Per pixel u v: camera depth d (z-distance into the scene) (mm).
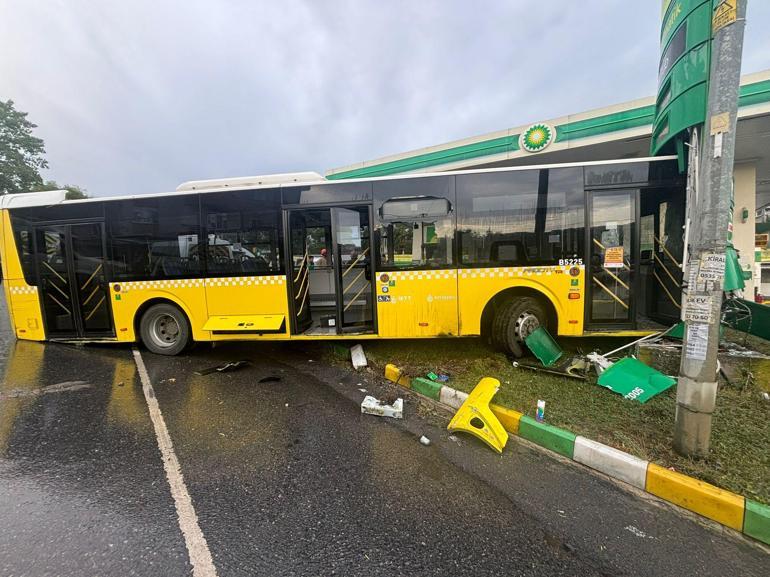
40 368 5617
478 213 5270
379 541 2203
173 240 5910
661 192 5438
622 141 9789
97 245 6227
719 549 2150
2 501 2574
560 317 5223
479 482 2781
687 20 3805
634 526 2332
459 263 5301
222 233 5758
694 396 2721
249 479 2828
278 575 1962
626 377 4125
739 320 5453
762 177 13078
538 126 10758
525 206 5203
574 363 4648
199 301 5891
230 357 6164
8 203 6559
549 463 3033
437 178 5301
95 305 6355
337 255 5609
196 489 2705
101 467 2994
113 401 4344
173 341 6277
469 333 5352
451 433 3541
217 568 2006
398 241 5391
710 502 2381
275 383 4938
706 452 2752
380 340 6504
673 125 4152
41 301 6602
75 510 2480
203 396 4492
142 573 1974
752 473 2598
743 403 3654
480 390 3713
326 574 1968
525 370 4812
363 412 3967
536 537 2232
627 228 5137
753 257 10281
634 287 5152
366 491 2678
